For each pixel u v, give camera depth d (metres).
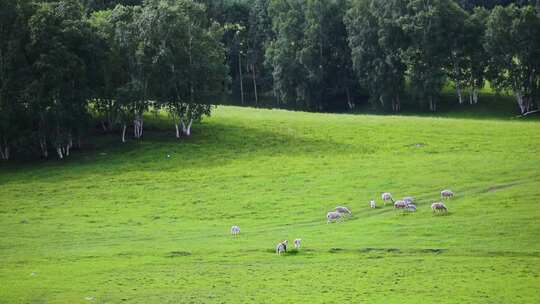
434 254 69.44
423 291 58.44
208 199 101.50
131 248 77.38
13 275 66.94
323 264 68.00
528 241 71.38
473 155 118.50
